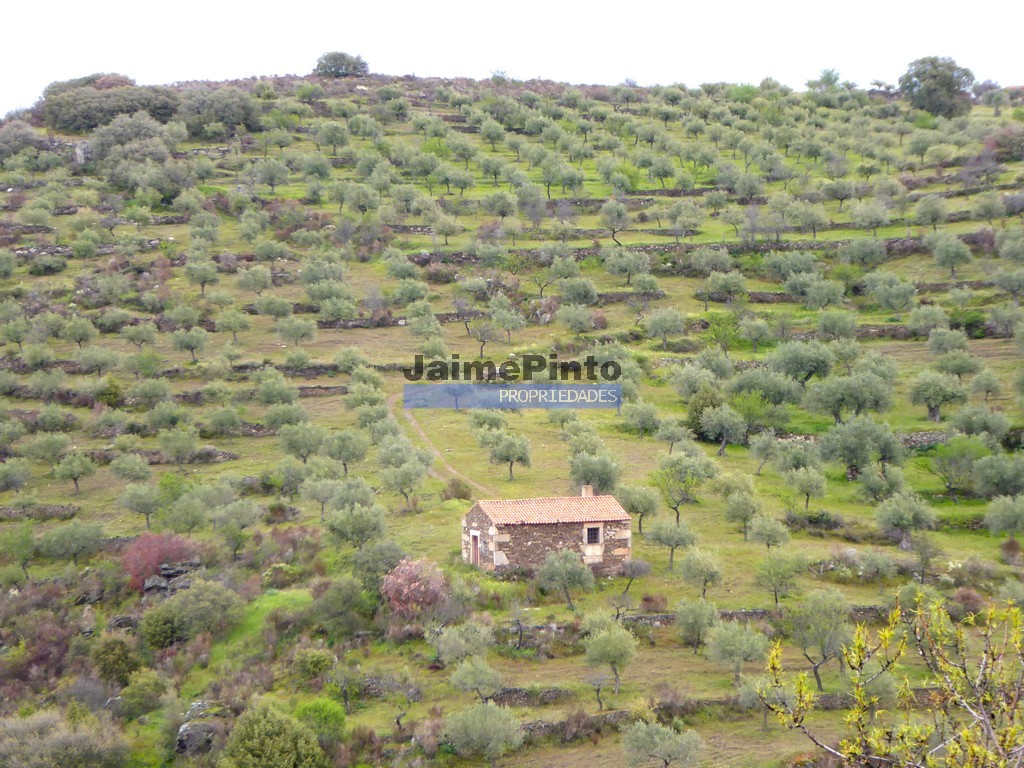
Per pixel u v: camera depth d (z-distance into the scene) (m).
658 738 46.84
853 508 78.44
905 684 19.75
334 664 55.66
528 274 140.25
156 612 61.59
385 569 62.62
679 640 58.62
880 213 140.25
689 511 77.56
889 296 118.56
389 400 106.31
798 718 17.75
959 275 125.94
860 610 59.69
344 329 124.88
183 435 91.25
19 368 111.00
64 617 65.44
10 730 50.22
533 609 60.38
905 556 68.81
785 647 58.19
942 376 94.50
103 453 93.31
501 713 48.91
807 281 127.12
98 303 127.50
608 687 54.25
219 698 54.25
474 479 84.00
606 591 63.25
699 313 125.50
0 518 83.00
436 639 56.34
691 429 94.56
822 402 93.44
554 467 86.31
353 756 48.88
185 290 133.38
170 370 111.00
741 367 110.44
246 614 62.53
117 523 81.38
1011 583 60.12
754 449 87.44
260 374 108.56
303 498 77.88
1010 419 90.88
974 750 15.50
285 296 133.00
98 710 54.19
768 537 67.38
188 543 71.56
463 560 66.38
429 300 132.75
